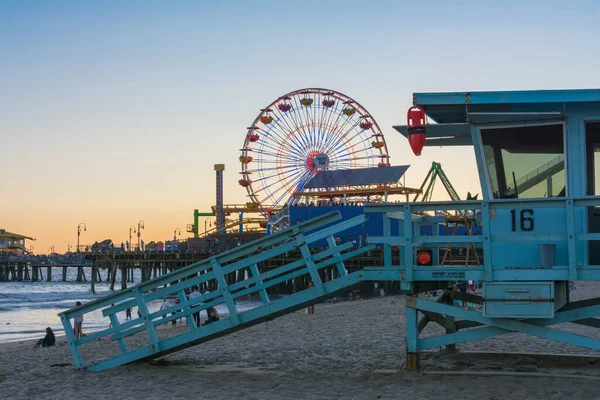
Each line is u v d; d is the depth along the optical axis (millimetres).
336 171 53531
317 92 68938
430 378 10484
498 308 9859
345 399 9773
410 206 10211
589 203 9562
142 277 75000
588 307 10031
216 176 107938
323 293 11367
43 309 59688
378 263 56250
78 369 12836
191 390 10758
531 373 10438
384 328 20609
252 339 18531
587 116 10352
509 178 10688
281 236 11836
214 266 12227
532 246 10258
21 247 170375
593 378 10156
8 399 10617
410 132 10695
